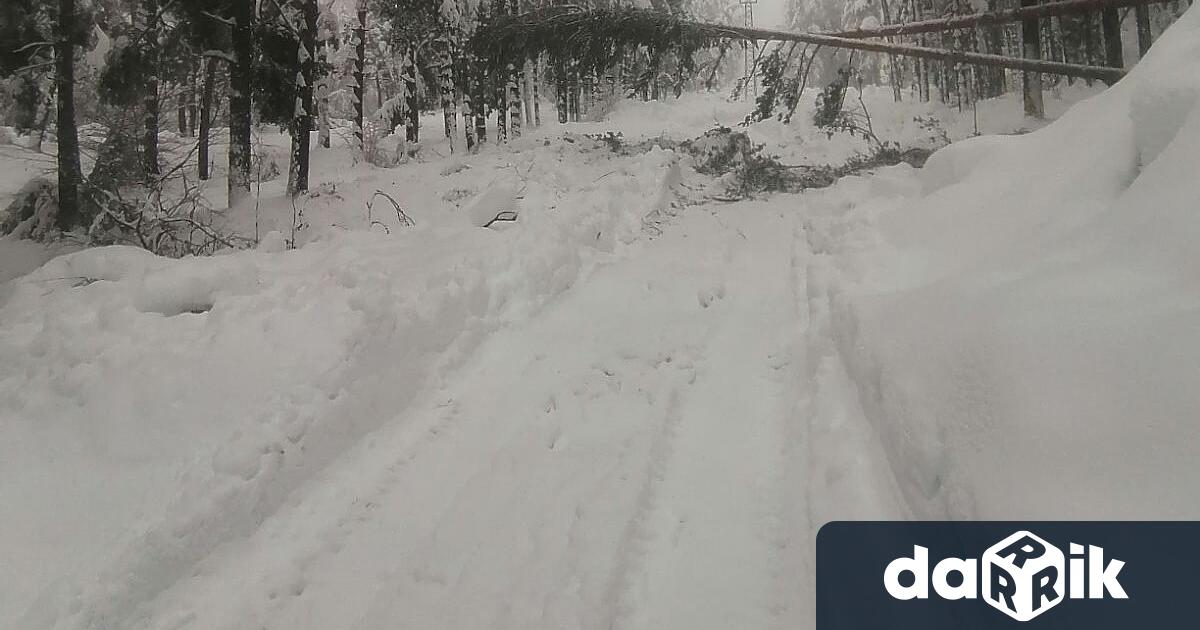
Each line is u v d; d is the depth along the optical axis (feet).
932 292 13.88
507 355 20.17
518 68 65.41
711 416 15.67
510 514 12.52
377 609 10.61
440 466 14.62
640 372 18.28
